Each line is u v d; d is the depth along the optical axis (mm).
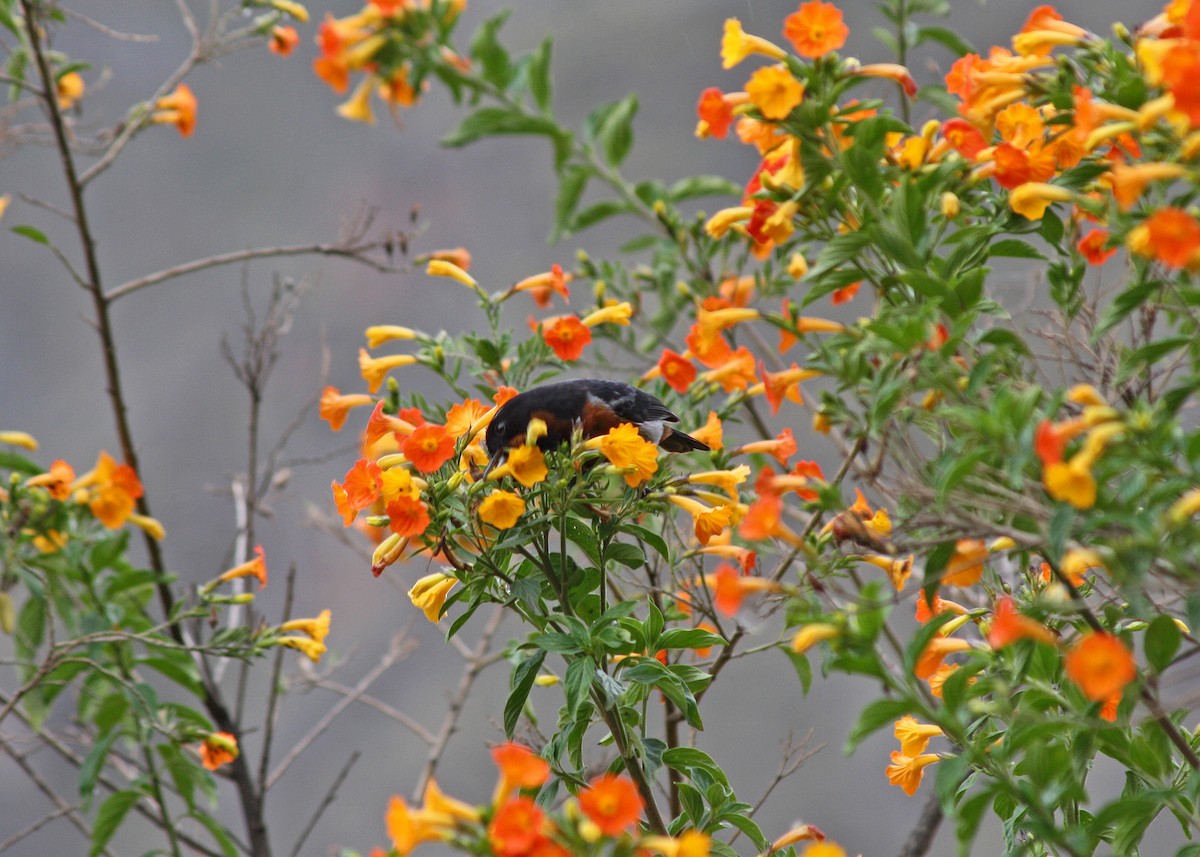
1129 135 5902
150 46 30969
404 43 6723
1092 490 4738
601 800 4582
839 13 6578
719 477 7227
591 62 29812
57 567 9203
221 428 29250
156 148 31625
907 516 5727
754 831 6531
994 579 6613
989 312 6086
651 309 12477
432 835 4605
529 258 29500
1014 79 6316
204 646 8523
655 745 6496
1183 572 4832
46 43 10992
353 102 6754
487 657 10812
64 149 10391
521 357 8375
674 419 7848
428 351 8023
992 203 7199
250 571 8922
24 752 9852
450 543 6453
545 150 31078
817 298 6945
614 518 6746
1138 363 5332
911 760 6500
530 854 4500
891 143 7234
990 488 5348
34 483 8578
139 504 10664
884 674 4953
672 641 6484
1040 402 5730
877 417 5434
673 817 7926
